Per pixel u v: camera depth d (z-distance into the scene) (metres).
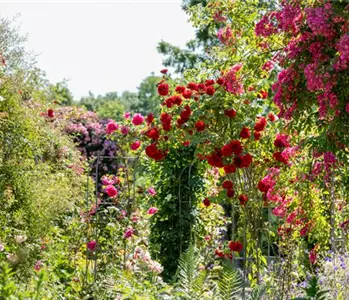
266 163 6.08
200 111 5.97
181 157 8.33
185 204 8.37
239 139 6.11
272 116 6.24
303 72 4.93
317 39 4.78
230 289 5.02
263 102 6.04
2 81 7.51
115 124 7.11
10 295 3.66
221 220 9.09
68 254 6.86
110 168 14.21
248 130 5.86
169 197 8.38
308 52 4.89
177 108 6.10
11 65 10.20
